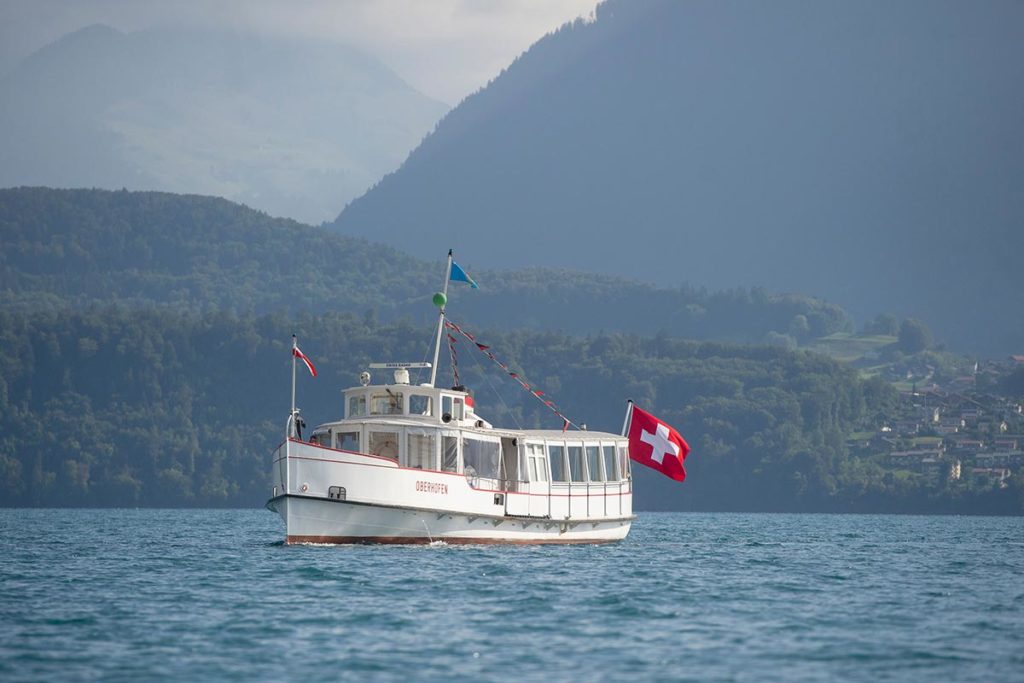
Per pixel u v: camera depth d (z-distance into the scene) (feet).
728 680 447.83
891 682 449.06
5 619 561.02
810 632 545.44
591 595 650.84
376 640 510.99
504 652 490.49
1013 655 497.46
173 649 491.31
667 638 525.34
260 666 461.37
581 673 455.22
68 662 467.11
